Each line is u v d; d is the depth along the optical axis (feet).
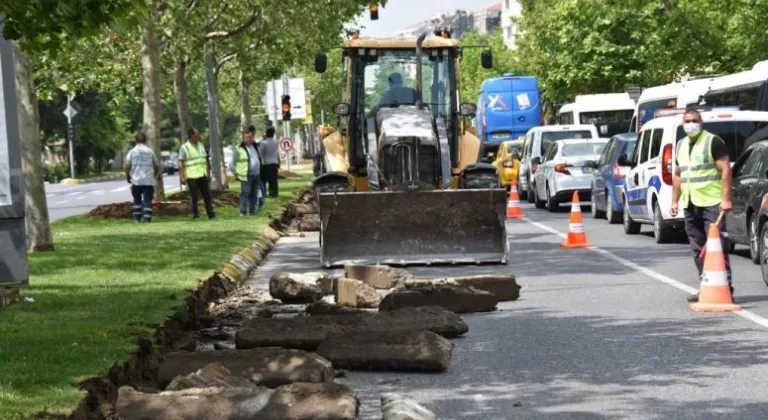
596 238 118.11
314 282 76.59
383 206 93.30
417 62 109.19
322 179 109.29
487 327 62.80
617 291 76.18
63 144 473.26
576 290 77.25
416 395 46.50
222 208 168.96
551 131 186.91
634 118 195.00
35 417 37.09
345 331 57.41
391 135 102.68
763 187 86.63
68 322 57.82
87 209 203.72
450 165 106.93
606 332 60.13
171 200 180.34
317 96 417.90
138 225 135.85
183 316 63.05
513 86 285.23
